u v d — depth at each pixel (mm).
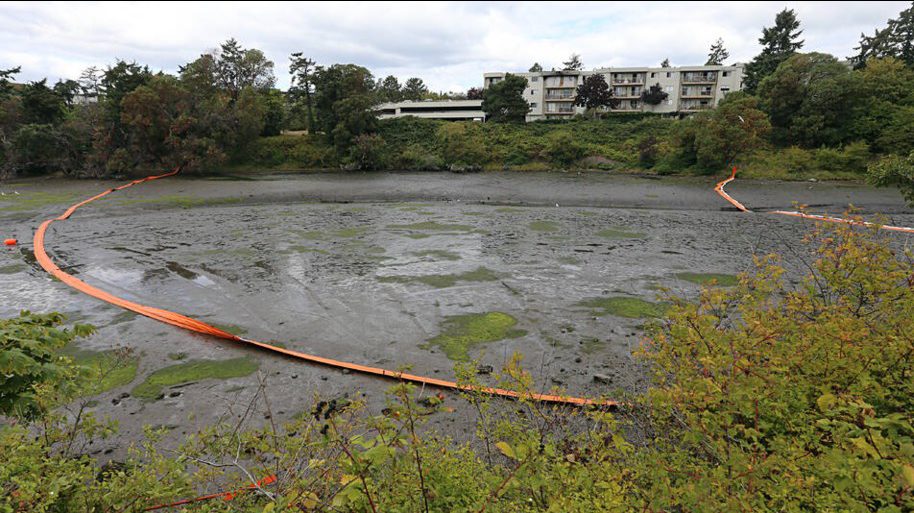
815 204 25438
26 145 35375
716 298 3674
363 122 45844
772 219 21281
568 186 33375
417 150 47406
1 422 5078
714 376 2953
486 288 11594
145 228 18734
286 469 3238
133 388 6949
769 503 2604
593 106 63438
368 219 21000
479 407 4344
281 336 8867
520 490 2902
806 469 2646
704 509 2332
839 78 38719
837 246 4633
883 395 3148
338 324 9453
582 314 9938
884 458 2197
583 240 16891
